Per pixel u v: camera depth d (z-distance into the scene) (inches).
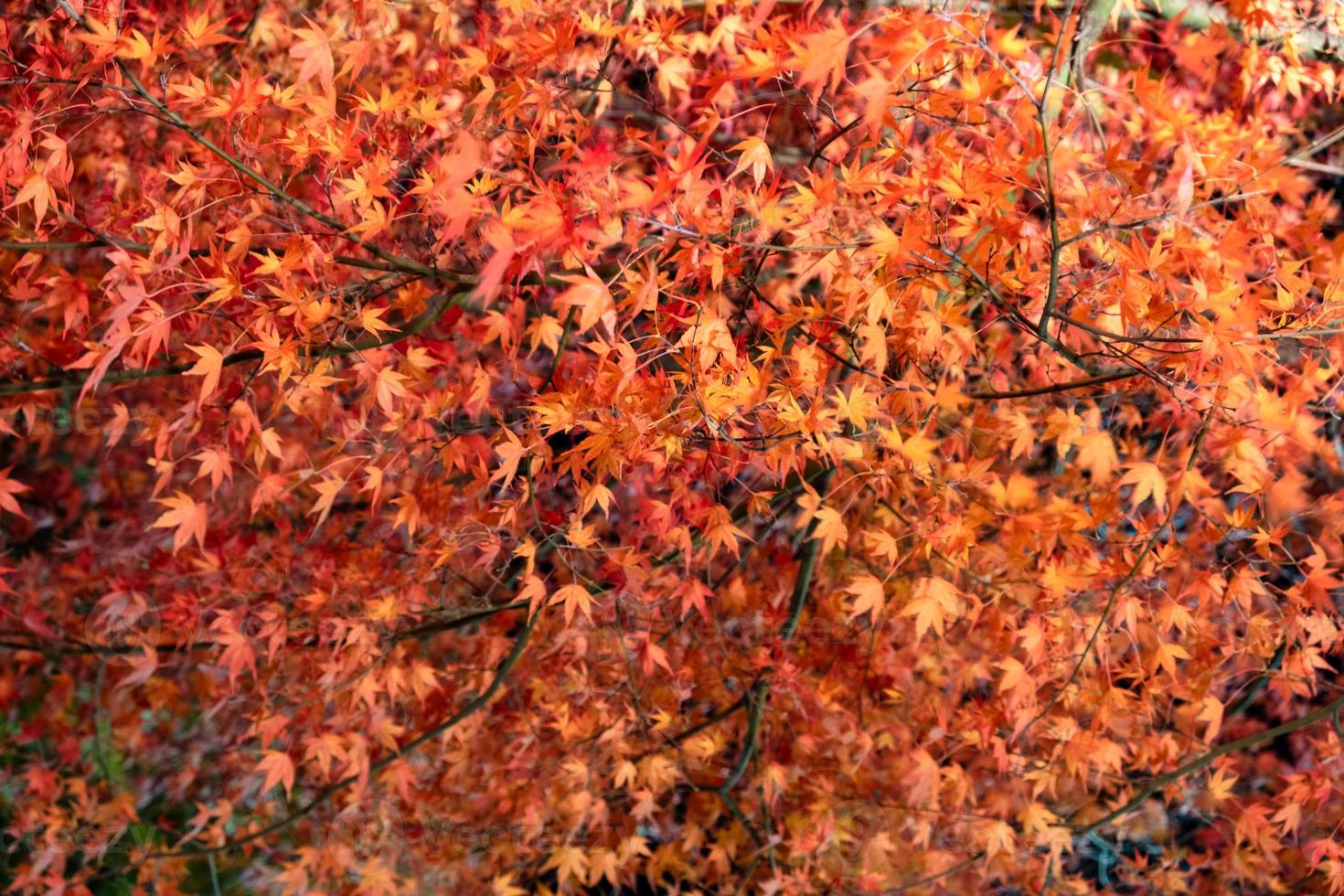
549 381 115.7
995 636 129.1
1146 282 102.8
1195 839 198.2
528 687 161.6
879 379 110.7
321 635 144.9
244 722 180.9
